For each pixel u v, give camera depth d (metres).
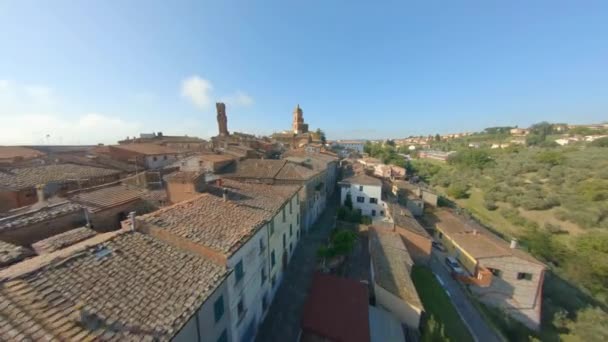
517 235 48.22
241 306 13.30
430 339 18.09
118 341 6.64
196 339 9.09
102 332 6.66
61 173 24.47
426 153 147.38
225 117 79.38
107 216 16.81
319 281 18.45
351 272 25.64
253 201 19.22
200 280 9.91
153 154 43.66
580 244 41.22
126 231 11.10
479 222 52.88
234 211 15.99
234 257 11.93
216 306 10.52
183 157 44.50
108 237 10.45
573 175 62.53
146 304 8.08
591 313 28.94
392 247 27.31
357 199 46.94
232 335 12.20
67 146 56.78
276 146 82.75
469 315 25.05
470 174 84.94
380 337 16.50
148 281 8.96
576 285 34.69
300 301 19.17
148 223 11.55
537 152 87.00
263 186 25.25
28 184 20.22
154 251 10.52
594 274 36.38
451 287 29.53
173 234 11.34
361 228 35.84
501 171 79.50
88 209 15.75
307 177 35.00
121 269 9.00
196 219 13.45
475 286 30.16
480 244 34.47
